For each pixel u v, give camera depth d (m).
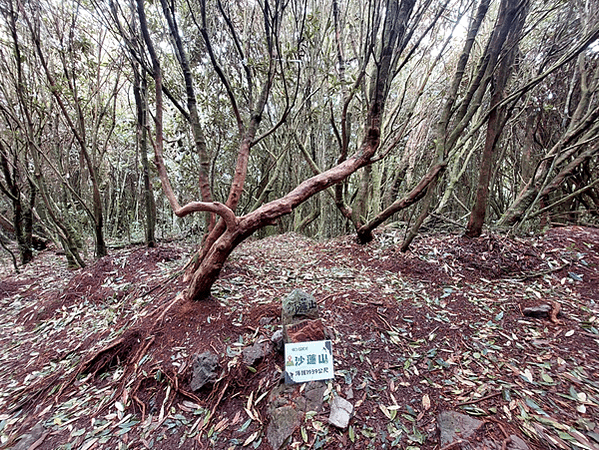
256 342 1.95
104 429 1.59
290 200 2.09
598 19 2.82
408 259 3.35
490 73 2.80
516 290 2.60
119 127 4.88
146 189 3.93
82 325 2.62
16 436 1.58
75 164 5.71
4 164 4.17
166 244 4.56
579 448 1.22
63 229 3.89
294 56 2.83
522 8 2.55
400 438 1.36
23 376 2.08
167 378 1.80
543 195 3.26
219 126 3.47
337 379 1.68
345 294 2.55
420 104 4.78
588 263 2.75
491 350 1.89
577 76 3.96
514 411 1.42
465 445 1.27
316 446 1.36
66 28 3.39
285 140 5.65
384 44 2.24
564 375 1.63
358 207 4.19
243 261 3.59
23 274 4.16
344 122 3.12
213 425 1.56
